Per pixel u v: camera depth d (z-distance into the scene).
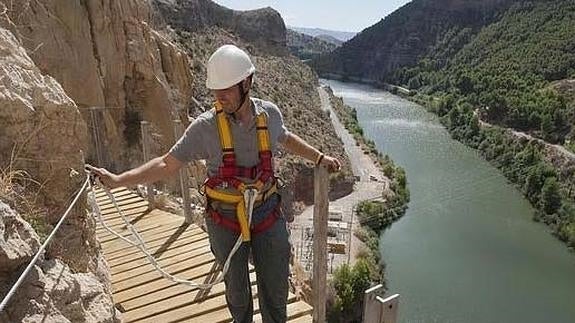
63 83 15.09
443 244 47.03
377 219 50.28
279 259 3.25
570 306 37.78
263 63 91.06
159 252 6.43
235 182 2.90
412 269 42.59
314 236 4.05
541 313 36.91
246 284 3.42
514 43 128.00
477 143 78.94
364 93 142.25
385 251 45.69
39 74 4.46
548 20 128.88
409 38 169.12
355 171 63.62
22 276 2.45
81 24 16.56
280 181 3.22
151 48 22.91
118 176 3.05
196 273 5.75
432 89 126.12
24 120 3.91
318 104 91.88
